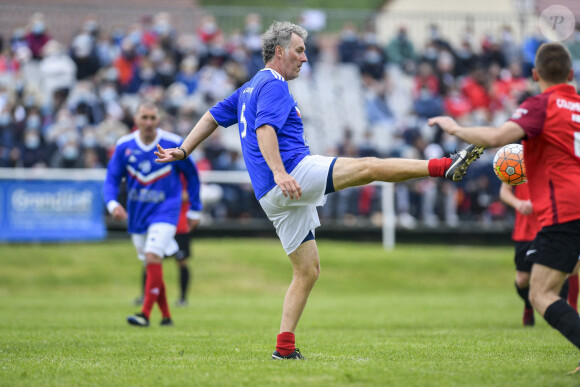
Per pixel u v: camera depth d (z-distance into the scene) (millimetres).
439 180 61688
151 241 26547
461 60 72000
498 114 69625
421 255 56250
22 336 22734
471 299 44688
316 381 13180
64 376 14219
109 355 17781
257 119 15602
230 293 48594
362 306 38875
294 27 16703
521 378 13273
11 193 50688
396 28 76812
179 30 75062
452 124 14000
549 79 14500
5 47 65438
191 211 28641
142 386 12969
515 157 18578
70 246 53969
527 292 27219
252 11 72625
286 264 53438
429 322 29250
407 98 72125
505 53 73438
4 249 52281
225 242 57719
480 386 12586
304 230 16062
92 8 69312
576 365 15047
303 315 32906
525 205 25797
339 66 73688
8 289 46844
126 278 49906
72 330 25156
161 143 26750
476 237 65188
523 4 79812
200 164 58125
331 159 15625
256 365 15203
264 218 59031
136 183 26766
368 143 63250
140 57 65938
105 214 55188
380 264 54344
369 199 60438
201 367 15086
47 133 58219
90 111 61312
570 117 13891
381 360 16297
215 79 65625
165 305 27969
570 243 13789
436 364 15273
